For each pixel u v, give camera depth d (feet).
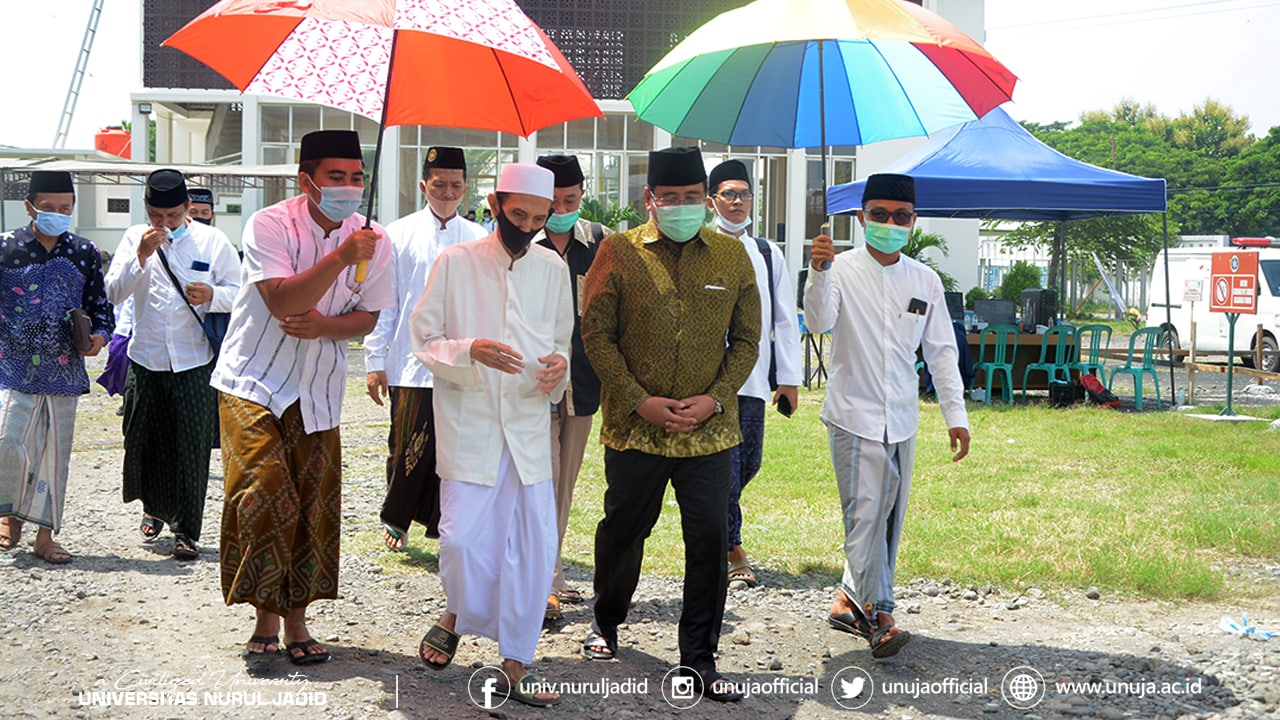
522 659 14.26
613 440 15.14
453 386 14.43
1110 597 19.76
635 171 100.42
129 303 25.41
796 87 18.63
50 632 16.31
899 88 18.02
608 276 14.97
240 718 13.35
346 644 16.46
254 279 14.84
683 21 101.04
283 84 16.06
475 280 14.61
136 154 98.17
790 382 20.11
